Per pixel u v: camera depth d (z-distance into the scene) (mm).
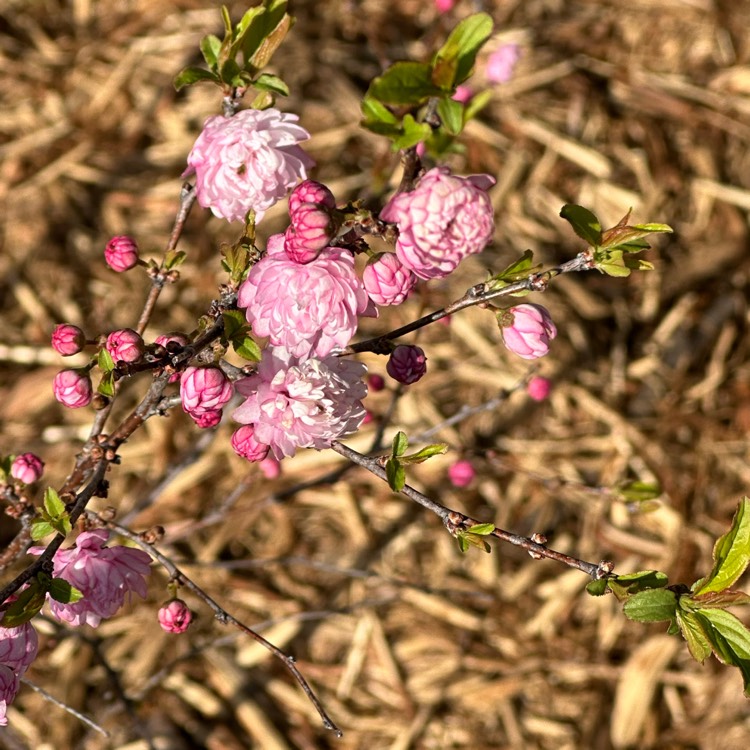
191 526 661
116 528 497
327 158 895
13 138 894
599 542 757
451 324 820
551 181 912
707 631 441
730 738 689
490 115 933
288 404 452
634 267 462
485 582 741
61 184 874
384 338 482
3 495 509
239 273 470
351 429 461
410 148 468
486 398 803
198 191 472
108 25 963
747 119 959
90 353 794
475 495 767
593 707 702
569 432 798
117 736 670
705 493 781
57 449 754
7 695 466
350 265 455
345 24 966
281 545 743
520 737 693
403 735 689
